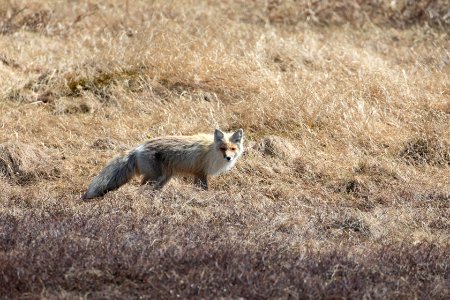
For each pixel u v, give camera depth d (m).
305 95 19.70
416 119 19.25
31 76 22.20
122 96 20.58
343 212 14.48
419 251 11.81
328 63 22.59
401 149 17.98
